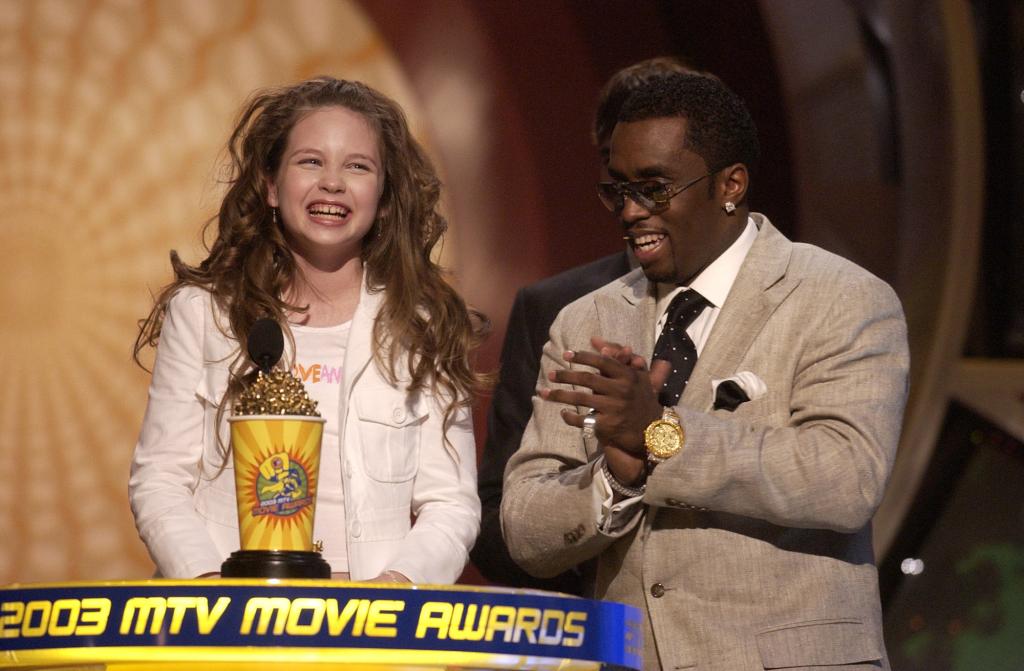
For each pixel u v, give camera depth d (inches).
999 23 684.7
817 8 688.4
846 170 691.4
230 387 343.6
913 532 671.1
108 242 755.4
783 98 701.9
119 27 754.8
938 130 675.4
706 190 358.6
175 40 758.5
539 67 761.0
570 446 371.9
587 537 343.3
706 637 333.7
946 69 670.5
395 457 352.2
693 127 357.4
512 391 458.6
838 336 343.6
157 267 757.9
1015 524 668.1
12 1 748.6
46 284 751.1
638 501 340.2
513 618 233.9
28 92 750.5
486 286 756.6
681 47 738.2
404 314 362.0
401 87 759.1
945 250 673.6
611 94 479.2
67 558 745.0
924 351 673.6
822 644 330.3
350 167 355.3
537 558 355.3
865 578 344.8
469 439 366.9
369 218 356.5
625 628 255.9
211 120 760.3
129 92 756.6
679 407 335.6
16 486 743.1
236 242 363.9
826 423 334.3
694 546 340.8
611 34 752.3
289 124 362.3
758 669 328.2
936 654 666.8
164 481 343.6
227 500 344.2
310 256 365.4
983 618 666.2
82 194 753.6
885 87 684.7
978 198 671.8
